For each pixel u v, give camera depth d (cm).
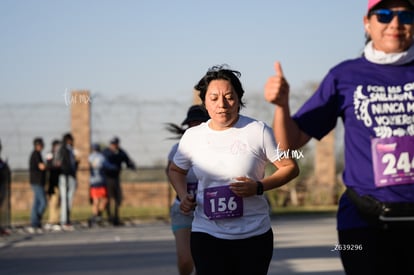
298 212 3791
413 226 795
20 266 2002
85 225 3291
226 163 1026
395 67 815
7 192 2975
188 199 1044
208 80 1045
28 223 3316
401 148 797
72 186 3150
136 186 3916
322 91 830
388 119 803
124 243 2514
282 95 740
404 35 809
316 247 2300
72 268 1938
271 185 1010
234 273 1036
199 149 1043
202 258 1029
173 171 1092
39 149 3114
